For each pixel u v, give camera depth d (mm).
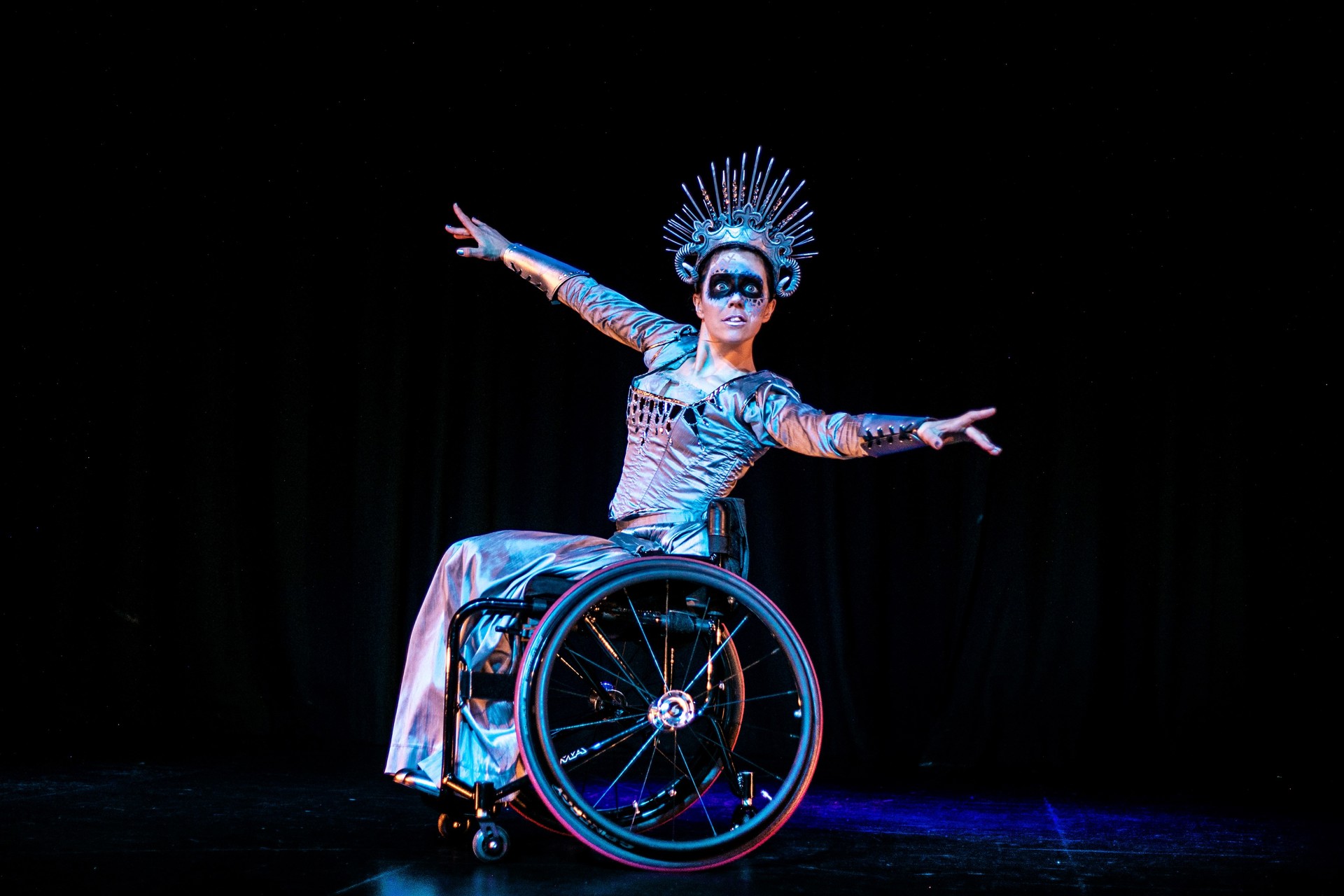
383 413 4324
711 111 4504
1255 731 4227
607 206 4488
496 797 2012
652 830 2262
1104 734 4289
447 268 4426
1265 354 4344
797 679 2064
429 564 4316
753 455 2324
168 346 4258
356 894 1703
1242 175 4340
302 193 4375
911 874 1973
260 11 4320
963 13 4426
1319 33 4195
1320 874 2045
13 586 4066
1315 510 4273
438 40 4426
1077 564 4332
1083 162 4426
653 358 2445
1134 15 4324
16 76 4129
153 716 4082
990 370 4438
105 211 4234
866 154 4504
